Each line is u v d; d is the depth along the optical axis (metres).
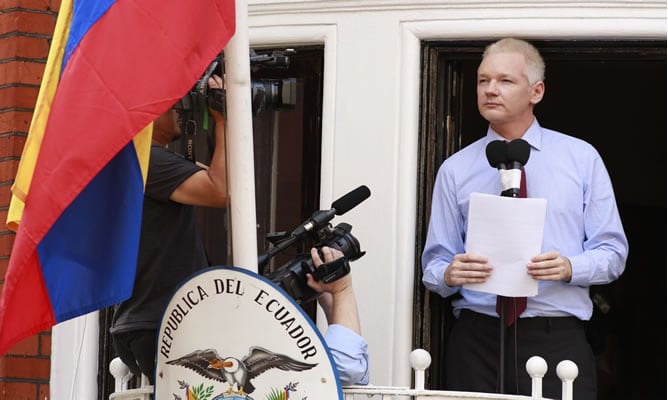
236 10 10.87
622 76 19.73
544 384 12.66
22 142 13.95
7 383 13.76
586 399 12.70
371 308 13.77
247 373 10.71
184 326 10.88
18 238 10.61
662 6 13.82
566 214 12.88
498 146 12.27
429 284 12.95
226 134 10.95
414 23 13.98
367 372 11.52
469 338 12.90
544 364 11.09
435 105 14.07
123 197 10.78
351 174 13.95
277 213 14.37
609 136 19.86
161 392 10.96
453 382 12.97
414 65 13.98
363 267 13.82
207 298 10.82
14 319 10.64
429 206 13.97
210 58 10.62
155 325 11.45
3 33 14.13
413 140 13.92
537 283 12.27
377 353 13.72
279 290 10.67
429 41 14.08
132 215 10.75
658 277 19.72
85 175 10.47
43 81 11.13
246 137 10.90
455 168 13.23
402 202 13.83
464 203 13.14
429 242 13.20
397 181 13.86
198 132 12.56
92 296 10.77
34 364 13.85
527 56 13.08
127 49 10.58
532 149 13.09
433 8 13.97
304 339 10.64
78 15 10.75
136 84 10.52
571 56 14.13
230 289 10.77
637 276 19.77
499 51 13.09
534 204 12.16
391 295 13.73
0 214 13.93
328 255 11.18
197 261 11.70
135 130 10.46
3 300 10.60
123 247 10.73
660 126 19.75
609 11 13.85
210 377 10.79
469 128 16.89
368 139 13.95
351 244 11.39
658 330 19.50
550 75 19.89
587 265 12.48
